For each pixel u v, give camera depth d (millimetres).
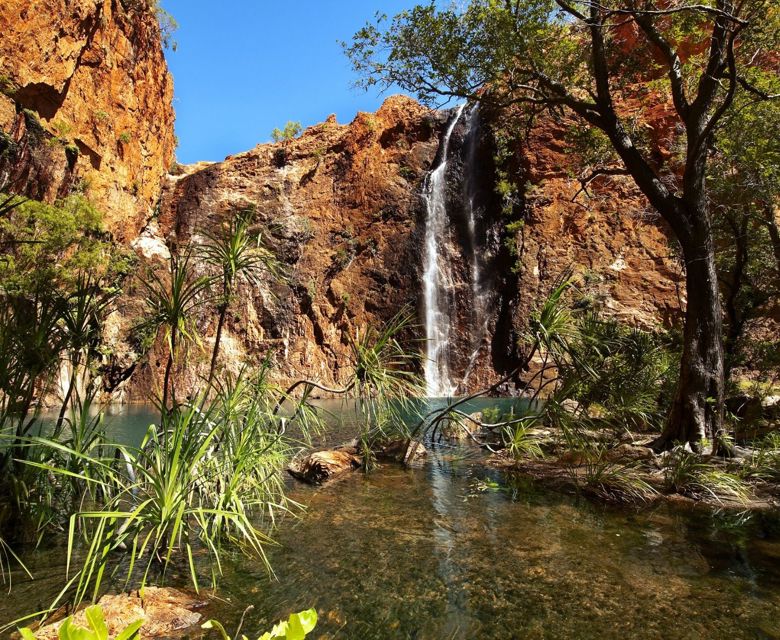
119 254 21000
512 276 25875
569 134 14219
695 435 8141
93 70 23359
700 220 8828
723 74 8711
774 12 9961
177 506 3379
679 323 21953
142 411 15805
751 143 11953
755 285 14617
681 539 4609
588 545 4434
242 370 5398
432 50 10758
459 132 29750
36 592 3303
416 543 4445
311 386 6820
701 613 3230
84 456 3348
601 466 6609
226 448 4609
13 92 18312
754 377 15227
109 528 3162
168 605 3135
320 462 7027
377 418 7305
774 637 2932
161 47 31688
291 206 31219
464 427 8516
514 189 26797
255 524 4945
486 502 5758
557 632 2992
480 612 3230
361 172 31031
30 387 4520
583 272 23938
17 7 18766
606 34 11203
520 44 10445
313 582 3637
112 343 19203
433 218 28672
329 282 29062
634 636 2943
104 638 996
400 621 3102
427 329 26875
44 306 4816
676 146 16953
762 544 4488
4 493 4305
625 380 8516
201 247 5293
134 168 27234
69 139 21203
